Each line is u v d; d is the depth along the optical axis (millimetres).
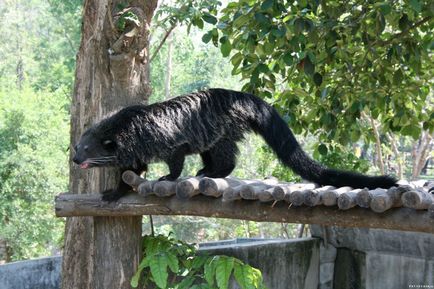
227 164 4930
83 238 5246
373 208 3736
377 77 6723
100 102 4859
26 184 14148
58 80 21938
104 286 4727
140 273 4758
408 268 6270
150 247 4867
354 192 3977
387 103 6781
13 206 13977
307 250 6656
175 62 21609
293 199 3973
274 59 6363
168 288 5070
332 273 6895
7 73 24953
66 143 15266
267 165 11398
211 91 4898
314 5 5617
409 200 3652
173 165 4625
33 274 6070
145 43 4801
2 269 5801
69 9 21547
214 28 6164
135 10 4668
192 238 17641
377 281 6520
